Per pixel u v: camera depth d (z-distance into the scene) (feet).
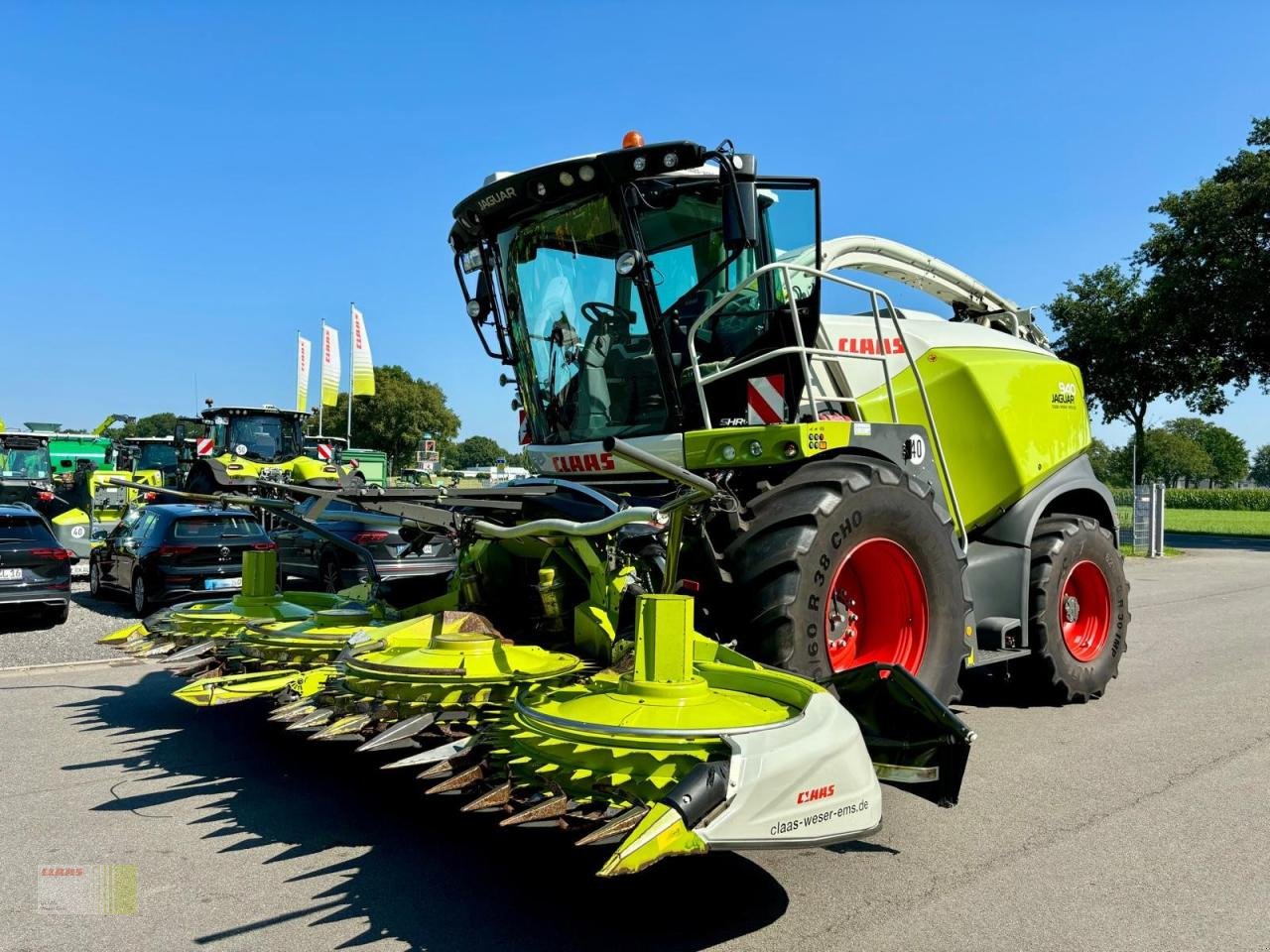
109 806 15.48
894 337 20.84
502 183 17.71
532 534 14.58
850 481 15.40
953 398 21.07
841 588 16.85
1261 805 15.52
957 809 15.37
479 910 11.60
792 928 11.11
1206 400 89.45
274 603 19.34
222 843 13.85
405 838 14.03
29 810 15.30
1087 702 23.00
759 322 17.29
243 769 17.53
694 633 12.75
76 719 21.35
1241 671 26.81
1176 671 26.84
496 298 19.85
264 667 16.94
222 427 68.69
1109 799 15.83
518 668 13.69
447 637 14.33
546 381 19.33
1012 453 21.53
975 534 21.91
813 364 19.17
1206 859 13.28
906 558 16.42
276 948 10.66
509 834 14.20
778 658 14.37
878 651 17.02
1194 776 17.04
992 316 26.89
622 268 16.46
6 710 22.21
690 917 11.40
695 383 16.87
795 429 14.83
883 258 23.86
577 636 14.89
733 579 14.75
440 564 37.58
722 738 10.08
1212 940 10.87
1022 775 17.15
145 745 19.17
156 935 11.00
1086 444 24.32
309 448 71.36
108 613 41.01
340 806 15.48
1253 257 80.64
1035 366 22.77
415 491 17.35
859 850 13.60
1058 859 13.29
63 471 96.17
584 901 11.84
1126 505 131.23
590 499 16.12
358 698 13.70
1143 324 85.66
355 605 19.08
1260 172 80.43
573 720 10.87
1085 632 23.47
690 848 9.05
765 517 14.90
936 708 12.03
